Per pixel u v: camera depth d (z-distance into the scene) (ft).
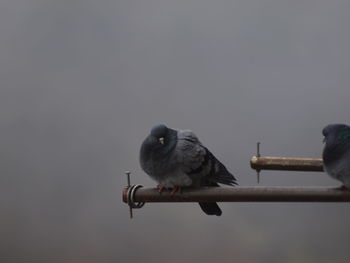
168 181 33.91
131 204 32.55
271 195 29.78
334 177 30.30
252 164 35.81
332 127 30.89
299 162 35.35
